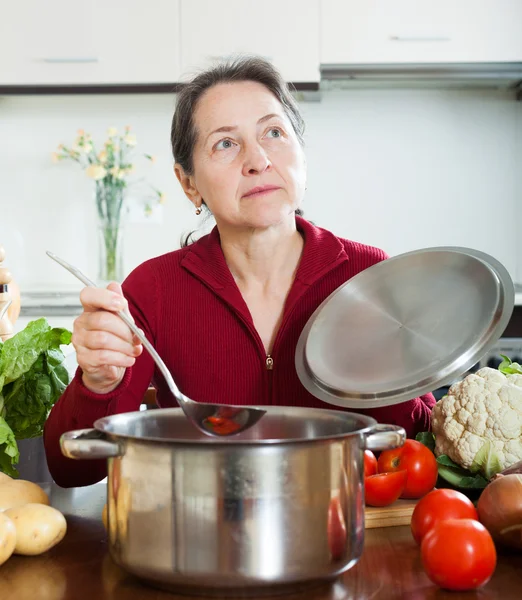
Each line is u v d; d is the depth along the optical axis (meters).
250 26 3.08
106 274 3.27
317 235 1.42
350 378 1.09
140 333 0.97
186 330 1.39
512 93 3.41
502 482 0.89
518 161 3.42
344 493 0.76
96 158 3.37
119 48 3.10
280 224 1.34
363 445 0.79
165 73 3.10
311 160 3.46
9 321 1.50
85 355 1.02
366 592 0.78
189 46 3.09
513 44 3.07
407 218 3.46
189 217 3.48
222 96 1.30
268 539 0.72
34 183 3.48
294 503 0.73
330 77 3.10
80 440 0.75
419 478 1.05
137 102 3.45
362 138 3.45
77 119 3.47
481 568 0.77
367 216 3.47
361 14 3.08
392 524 1.00
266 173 1.28
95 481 1.22
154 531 0.74
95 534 0.98
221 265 1.38
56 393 1.29
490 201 3.45
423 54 3.08
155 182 3.47
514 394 1.09
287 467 0.72
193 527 0.72
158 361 0.95
